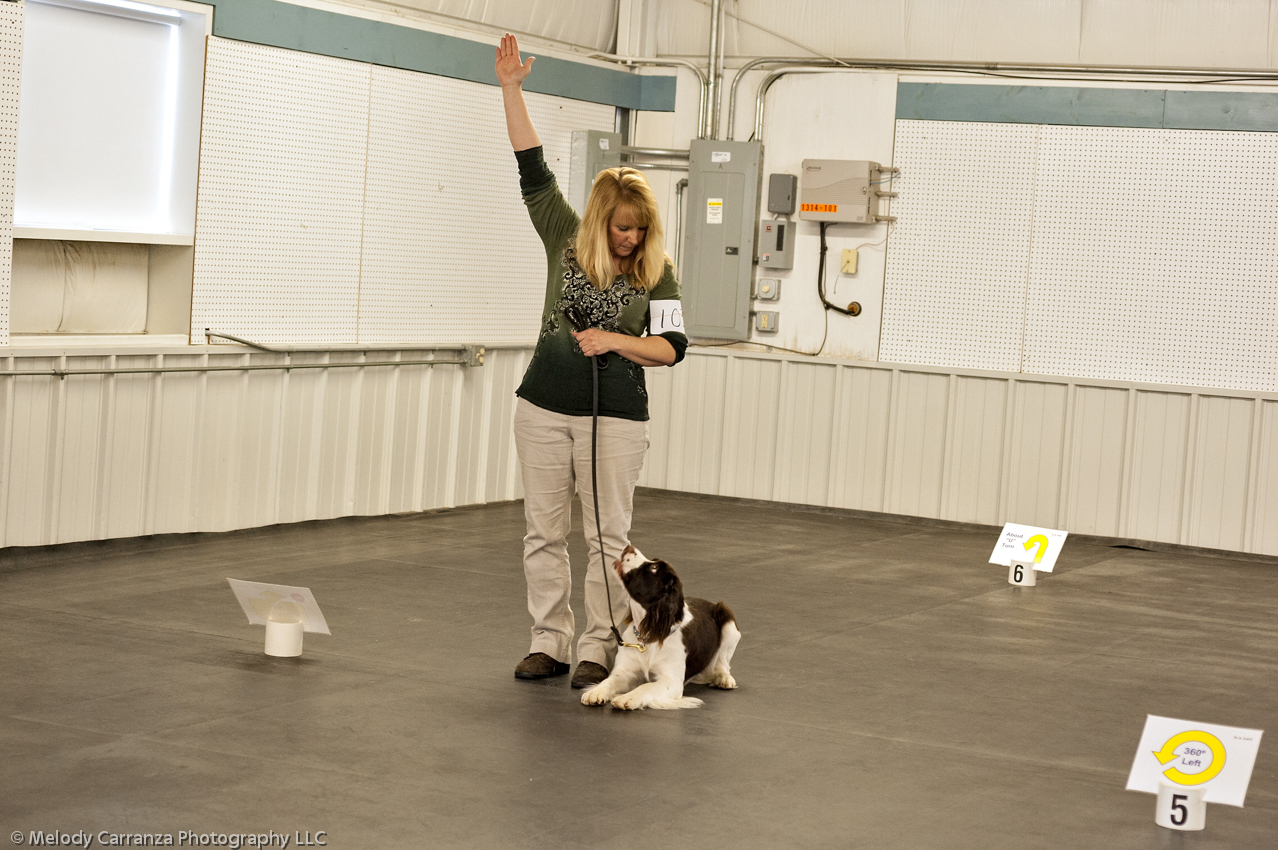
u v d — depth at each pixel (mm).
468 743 3953
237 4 7109
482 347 8898
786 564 7562
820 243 9852
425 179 8438
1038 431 9250
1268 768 4180
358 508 8258
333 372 7973
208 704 4207
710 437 10125
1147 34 9039
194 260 7090
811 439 9836
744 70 10031
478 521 8484
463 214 8758
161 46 7016
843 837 3363
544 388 4523
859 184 9516
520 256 9289
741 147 9914
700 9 10180
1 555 6289
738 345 10180
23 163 6492
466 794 3518
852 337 9820
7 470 6270
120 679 4441
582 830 3305
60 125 6617
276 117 7414
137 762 3625
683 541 8141
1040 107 9195
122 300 7094
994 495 9383
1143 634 6184
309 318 7770
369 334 8180
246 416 7457
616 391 4473
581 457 4527
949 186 9469
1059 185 9195
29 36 6445
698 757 3949
